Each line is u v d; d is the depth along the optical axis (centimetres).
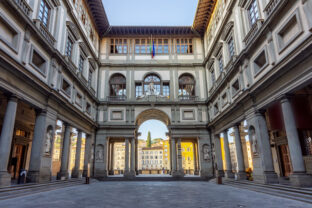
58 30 1623
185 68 2809
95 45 2680
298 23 1032
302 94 1402
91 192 1254
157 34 2936
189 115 2627
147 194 1170
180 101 2631
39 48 1361
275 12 1172
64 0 1733
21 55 1169
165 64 2789
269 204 834
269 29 1267
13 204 827
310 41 911
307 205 800
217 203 872
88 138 2355
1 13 1021
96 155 2450
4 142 1034
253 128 1485
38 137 1358
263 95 1341
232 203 869
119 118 2591
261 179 1353
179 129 2547
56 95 1477
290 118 1109
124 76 2766
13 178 1812
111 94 2750
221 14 2183
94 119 2494
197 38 2938
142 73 2775
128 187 1580
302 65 1002
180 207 788
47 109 1423
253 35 1496
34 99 1288
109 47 2881
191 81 2788
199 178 2292
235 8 1791
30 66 1254
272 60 1245
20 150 2073
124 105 2633
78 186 1642
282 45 1193
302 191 940
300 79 1016
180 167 2428
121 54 2859
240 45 1698
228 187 1568
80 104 2084
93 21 2578
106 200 954
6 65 1013
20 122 1950
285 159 1794
